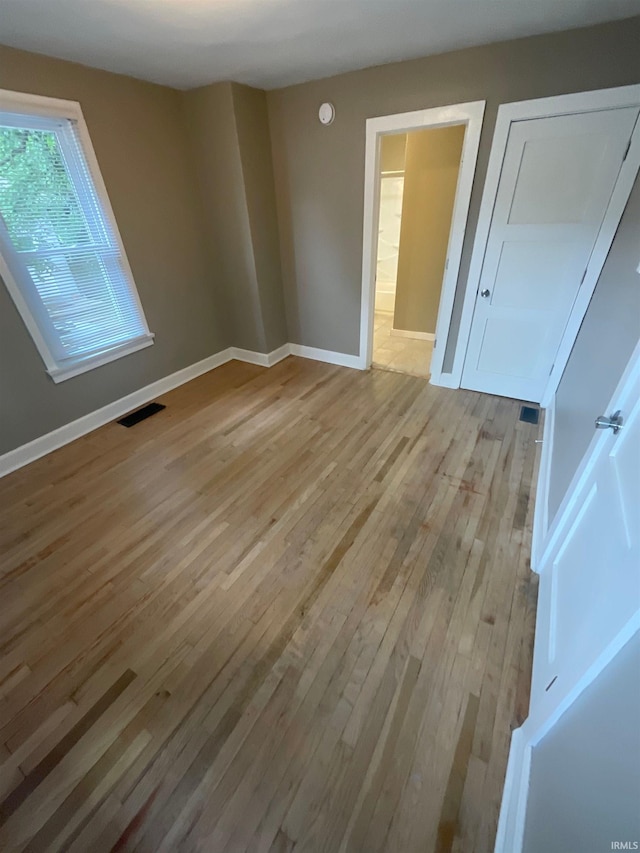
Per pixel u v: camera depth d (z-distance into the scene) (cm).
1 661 145
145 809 109
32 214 227
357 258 329
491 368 309
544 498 195
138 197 282
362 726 124
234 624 155
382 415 297
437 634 149
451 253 282
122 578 176
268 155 319
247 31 192
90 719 128
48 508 218
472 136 241
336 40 207
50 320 251
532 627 150
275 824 105
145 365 322
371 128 270
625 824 51
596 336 200
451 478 229
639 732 54
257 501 218
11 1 157
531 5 172
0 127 205
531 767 104
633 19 183
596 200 226
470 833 102
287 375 370
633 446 93
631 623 67
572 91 208
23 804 110
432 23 188
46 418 262
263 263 349
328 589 168
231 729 124
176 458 256
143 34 192
